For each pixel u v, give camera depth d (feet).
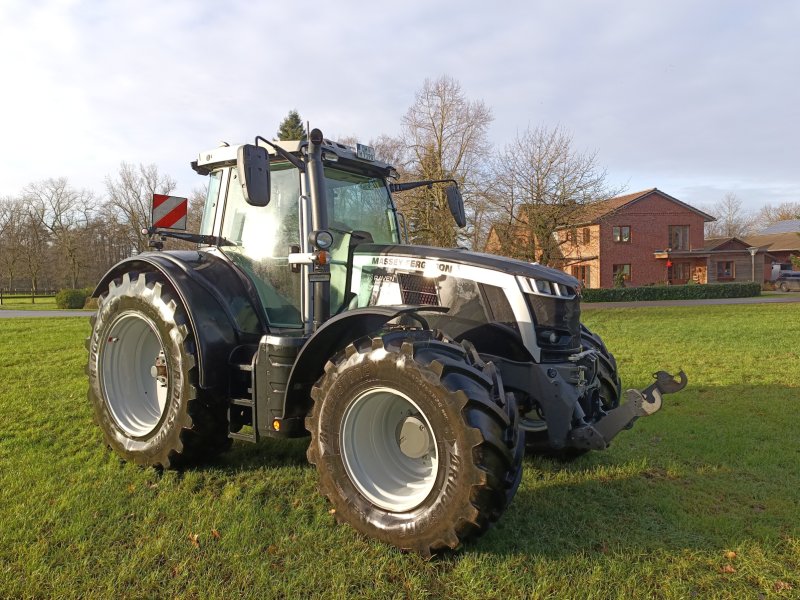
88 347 13.78
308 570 8.48
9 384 21.98
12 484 11.56
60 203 170.71
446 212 81.56
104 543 9.30
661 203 123.65
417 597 7.88
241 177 10.36
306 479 12.06
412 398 8.88
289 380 10.57
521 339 11.00
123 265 13.55
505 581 8.24
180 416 11.66
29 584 8.05
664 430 16.02
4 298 130.82
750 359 29.40
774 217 277.03
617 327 48.52
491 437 8.40
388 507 9.28
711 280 135.33
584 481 12.28
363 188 14.20
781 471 12.84
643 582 8.29
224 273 12.83
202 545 9.25
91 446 14.17
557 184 75.61
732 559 8.98
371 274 12.39
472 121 95.71
